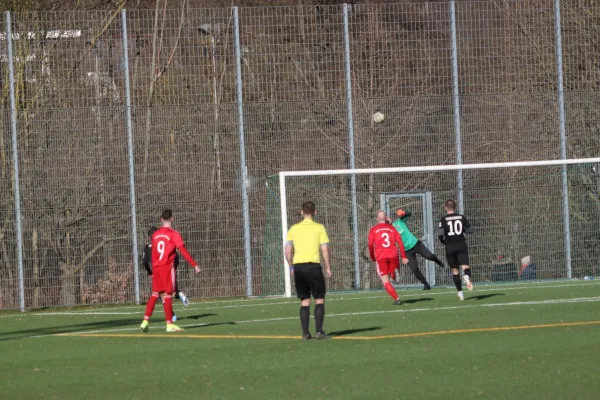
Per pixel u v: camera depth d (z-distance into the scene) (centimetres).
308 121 6153
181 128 5994
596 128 6500
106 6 7006
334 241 6231
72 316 5191
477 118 6362
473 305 4638
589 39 6500
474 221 6400
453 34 6334
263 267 6053
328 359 2838
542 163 6312
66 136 5878
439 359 2744
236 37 6059
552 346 2944
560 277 6475
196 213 5981
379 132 6250
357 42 6234
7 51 5872
